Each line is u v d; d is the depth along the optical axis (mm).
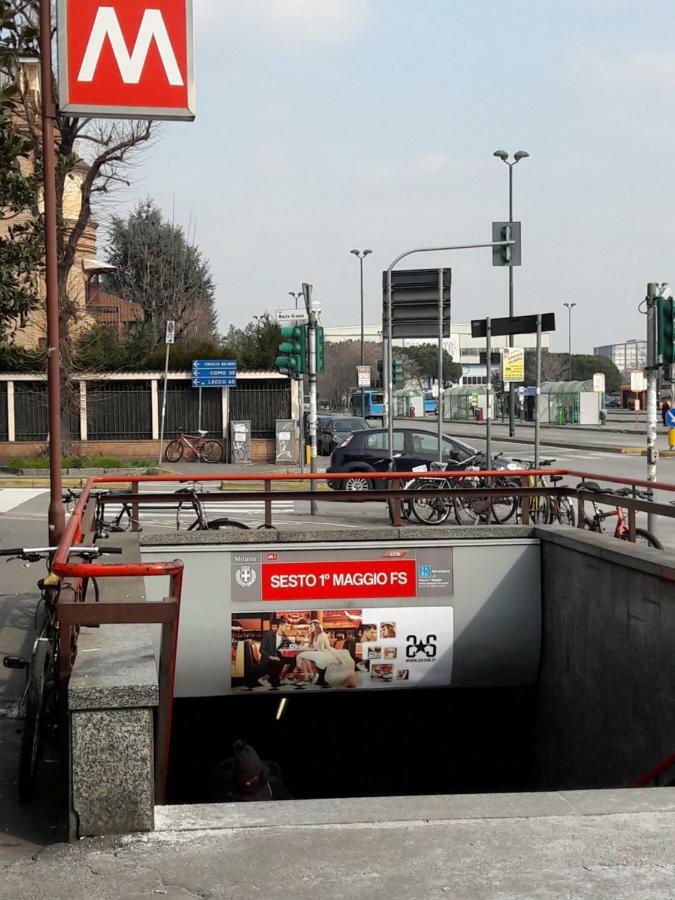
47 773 5363
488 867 4090
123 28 8922
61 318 28453
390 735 11539
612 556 8312
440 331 17484
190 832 4383
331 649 10094
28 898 3861
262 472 27688
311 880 3982
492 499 14641
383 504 21281
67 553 4965
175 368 31000
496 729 11266
